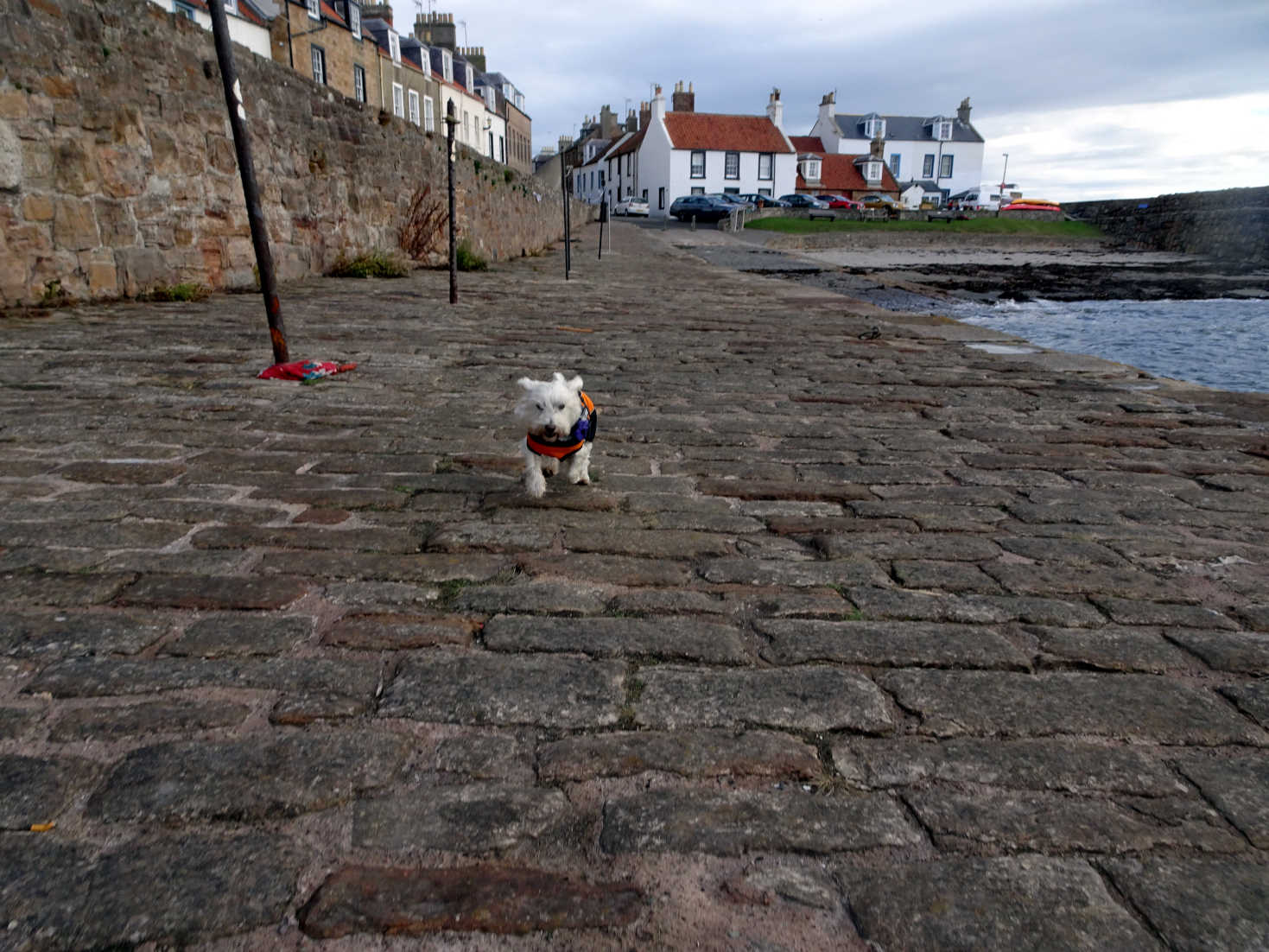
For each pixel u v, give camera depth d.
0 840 1.70
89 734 2.04
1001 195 73.88
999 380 6.98
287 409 5.30
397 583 2.92
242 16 27.06
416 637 2.54
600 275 18.44
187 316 8.84
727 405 5.95
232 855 1.67
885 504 3.93
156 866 1.64
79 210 8.83
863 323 10.62
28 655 2.37
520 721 2.14
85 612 2.64
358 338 8.09
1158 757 2.07
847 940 1.51
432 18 51.66
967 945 1.51
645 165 75.62
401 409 5.42
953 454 4.80
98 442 4.48
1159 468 4.57
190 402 5.39
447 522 3.54
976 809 1.87
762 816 1.82
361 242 15.46
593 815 1.82
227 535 3.31
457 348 7.80
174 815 1.78
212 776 1.90
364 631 2.57
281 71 12.58
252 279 11.83
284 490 3.87
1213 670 2.48
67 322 7.97
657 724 2.15
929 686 2.35
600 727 2.12
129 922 1.51
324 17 32.62
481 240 21.08
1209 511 3.89
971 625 2.73
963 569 3.18
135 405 5.25
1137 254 44.09
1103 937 1.53
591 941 1.49
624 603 2.83
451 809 1.82
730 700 2.26
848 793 1.91
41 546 3.12
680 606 2.81
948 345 8.92
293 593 2.81
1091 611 2.85
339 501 3.74
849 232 45.97
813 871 1.67
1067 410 5.93
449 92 47.81
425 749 2.02
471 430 4.98
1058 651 2.56
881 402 6.13
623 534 3.47
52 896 1.56
